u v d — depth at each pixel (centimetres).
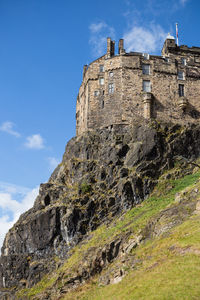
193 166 6950
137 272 4103
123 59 8012
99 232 6178
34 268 6519
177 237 4394
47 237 6781
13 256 7000
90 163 7244
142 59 8050
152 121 7525
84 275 5303
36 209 7300
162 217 5184
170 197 6094
